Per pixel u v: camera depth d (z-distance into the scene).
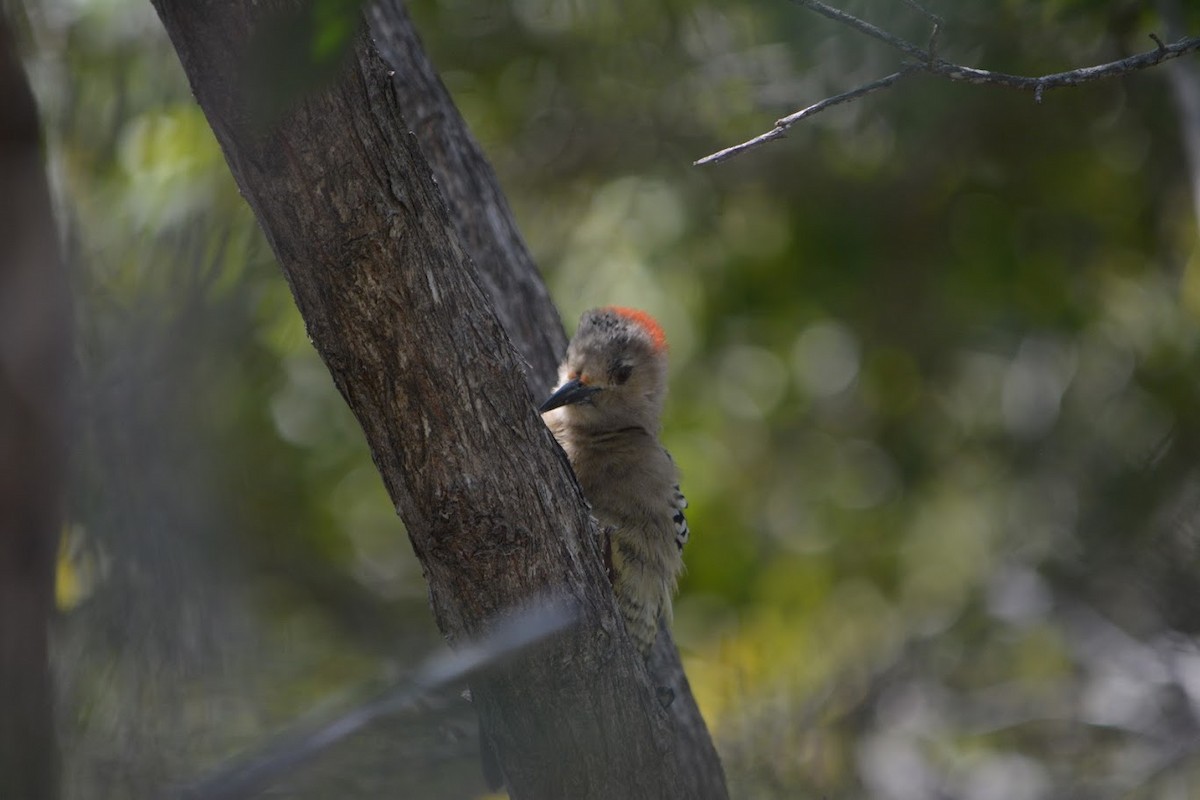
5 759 5.21
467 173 9.27
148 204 9.66
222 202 8.52
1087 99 13.60
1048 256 15.23
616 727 6.85
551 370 9.62
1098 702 12.59
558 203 15.31
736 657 13.60
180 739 5.97
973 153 14.14
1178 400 14.48
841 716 12.09
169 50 8.52
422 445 6.11
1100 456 14.62
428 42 14.48
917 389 16.23
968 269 15.09
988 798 11.99
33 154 5.47
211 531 6.69
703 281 15.30
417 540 6.39
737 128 14.24
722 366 16.22
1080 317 15.33
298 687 9.82
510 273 9.43
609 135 14.87
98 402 6.18
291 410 14.88
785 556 16.47
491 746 7.17
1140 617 13.08
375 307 5.87
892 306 15.49
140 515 6.14
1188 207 14.41
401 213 5.82
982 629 14.36
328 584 14.87
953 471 16.59
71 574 6.10
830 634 15.55
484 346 6.18
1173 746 11.88
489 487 6.22
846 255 14.91
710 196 14.80
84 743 5.80
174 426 6.46
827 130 13.72
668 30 14.08
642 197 14.92
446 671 5.41
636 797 6.97
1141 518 13.51
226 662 6.62
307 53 4.70
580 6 14.13
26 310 5.38
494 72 14.73
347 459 15.40
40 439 5.38
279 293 10.27
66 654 5.88
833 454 16.94
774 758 10.98
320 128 5.56
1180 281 15.09
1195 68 10.17
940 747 12.59
